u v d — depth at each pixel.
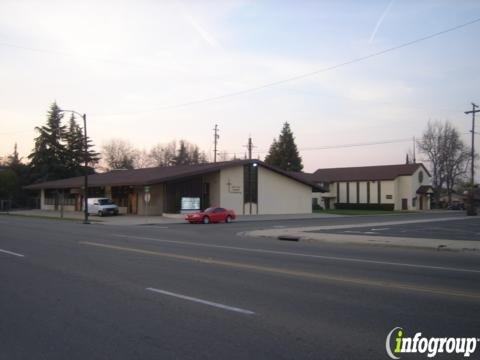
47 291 9.27
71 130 81.50
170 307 7.93
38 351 5.79
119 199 53.28
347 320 7.12
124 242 19.97
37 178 78.12
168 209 47.84
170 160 113.00
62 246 17.94
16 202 77.62
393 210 75.31
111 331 6.56
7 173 77.00
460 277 11.15
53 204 67.12
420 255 16.12
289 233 25.98
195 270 11.98
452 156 83.88
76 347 5.91
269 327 6.74
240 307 7.94
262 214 54.62
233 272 11.69
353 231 27.88
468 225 34.47
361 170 82.44
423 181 79.19
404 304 8.20
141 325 6.84
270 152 97.31
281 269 12.27
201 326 6.79
